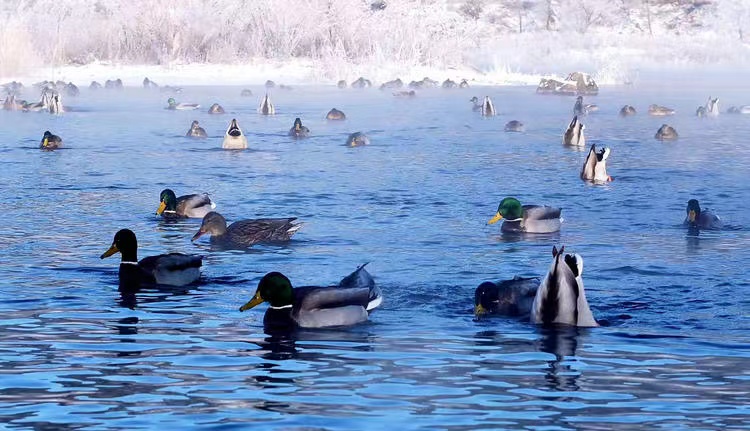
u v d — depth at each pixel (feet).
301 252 61.26
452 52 262.47
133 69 235.61
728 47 350.23
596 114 171.32
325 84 232.73
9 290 50.85
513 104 189.67
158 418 32.22
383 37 259.60
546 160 109.60
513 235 67.67
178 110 168.25
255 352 40.27
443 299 49.70
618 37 366.02
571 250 62.64
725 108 182.60
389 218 73.56
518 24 387.55
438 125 148.56
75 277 54.08
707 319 45.93
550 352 40.32
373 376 36.99
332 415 32.53
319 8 260.01
